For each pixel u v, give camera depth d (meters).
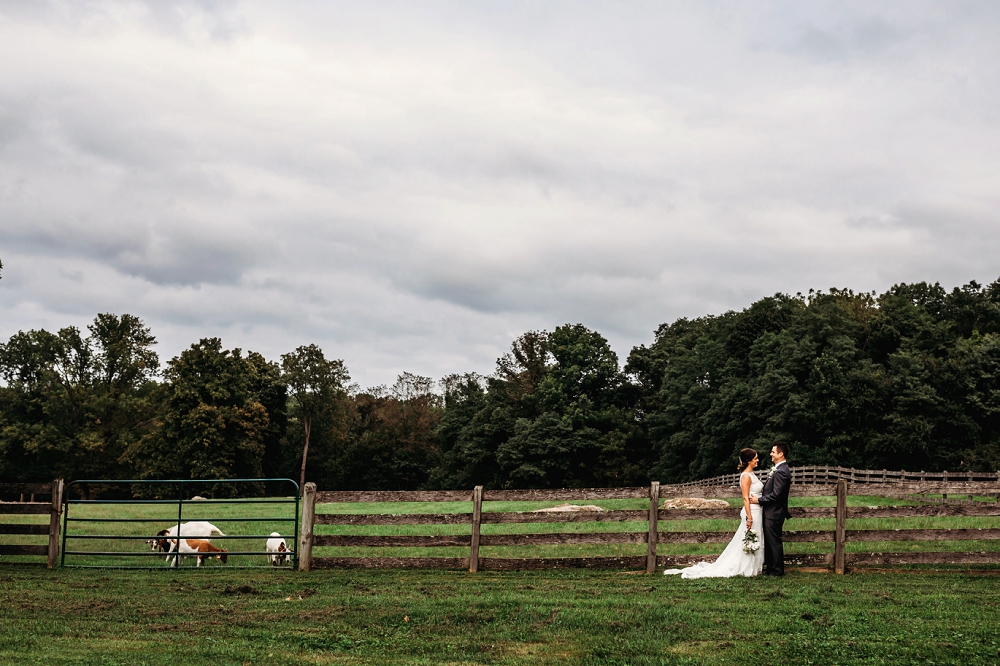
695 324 106.31
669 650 8.90
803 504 30.59
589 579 13.20
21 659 8.63
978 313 89.56
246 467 77.94
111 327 90.38
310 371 94.25
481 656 8.82
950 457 58.56
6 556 17.42
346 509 37.28
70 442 81.19
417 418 106.25
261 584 13.02
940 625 9.72
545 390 92.44
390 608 10.91
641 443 90.00
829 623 9.87
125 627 10.12
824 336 66.69
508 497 14.34
